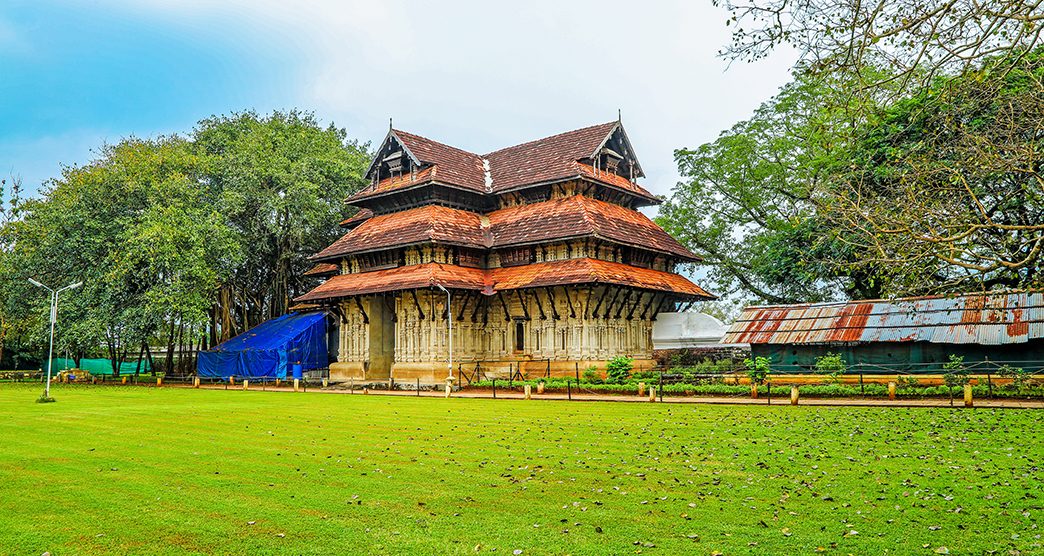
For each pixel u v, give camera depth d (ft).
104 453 44.47
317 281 174.40
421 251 122.72
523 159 136.98
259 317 173.88
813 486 33.22
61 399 93.50
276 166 149.89
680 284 130.00
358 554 24.31
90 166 152.97
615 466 38.88
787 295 134.62
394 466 39.47
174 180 138.21
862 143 76.89
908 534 25.57
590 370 106.01
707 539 25.38
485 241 126.21
